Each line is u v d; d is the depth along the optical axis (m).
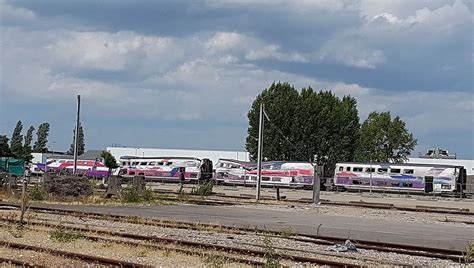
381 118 121.75
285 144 104.75
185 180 93.12
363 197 69.00
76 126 59.56
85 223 26.36
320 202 50.94
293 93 106.88
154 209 36.44
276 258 15.99
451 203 62.06
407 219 36.56
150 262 16.05
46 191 42.03
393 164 84.38
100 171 99.69
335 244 21.94
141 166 96.69
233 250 18.69
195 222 28.56
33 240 19.86
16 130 141.25
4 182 46.97
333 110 105.88
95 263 15.28
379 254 19.95
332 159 104.75
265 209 40.28
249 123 108.69
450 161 122.31
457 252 20.86
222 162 92.75
